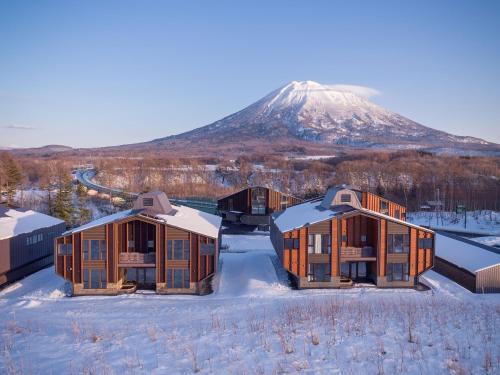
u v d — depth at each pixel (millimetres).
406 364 16688
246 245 57312
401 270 38031
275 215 52188
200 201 90375
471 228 73188
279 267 44719
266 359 17875
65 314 30281
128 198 88062
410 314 24469
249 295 35656
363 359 17375
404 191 103312
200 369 17188
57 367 18250
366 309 27359
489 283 36281
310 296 34719
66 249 36688
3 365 18812
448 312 25375
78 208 72438
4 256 38906
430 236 38000
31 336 23531
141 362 18297
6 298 35906
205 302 34000
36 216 48969
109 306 32812
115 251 36656
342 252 38312
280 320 24609
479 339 19422
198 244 36875
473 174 117875
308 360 17562
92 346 21094
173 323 26422
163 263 36969
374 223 38531
